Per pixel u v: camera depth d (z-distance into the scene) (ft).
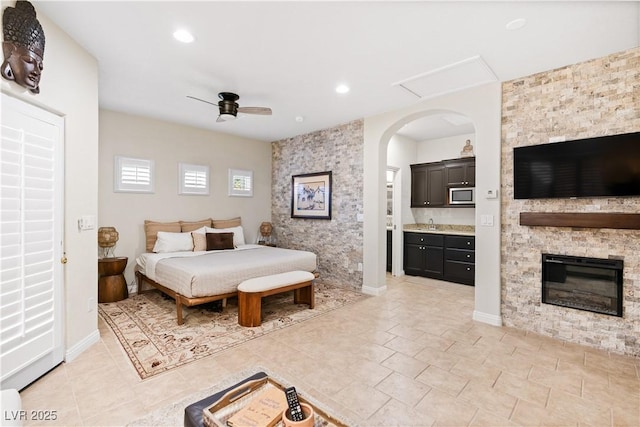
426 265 18.63
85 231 8.48
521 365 7.95
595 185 8.80
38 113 6.80
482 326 10.62
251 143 20.03
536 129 9.96
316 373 7.49
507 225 10.59
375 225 14.61
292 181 19.34
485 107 10.93
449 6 6.61
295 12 6.87
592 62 8.97
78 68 8.15
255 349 8.79
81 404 6.19
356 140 15.53
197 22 7.27
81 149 8.27
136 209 15.16
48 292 7.15
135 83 10.96
